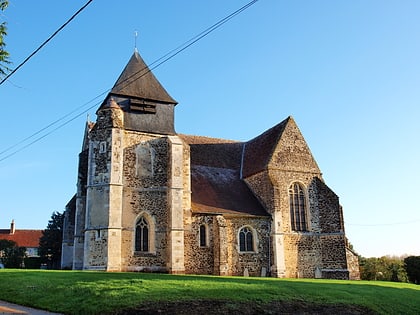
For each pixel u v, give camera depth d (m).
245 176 41.62
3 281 21.52
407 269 54.31
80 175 36.50
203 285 18.61
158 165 35.00
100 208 32.16
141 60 38.00
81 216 35.72
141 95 35.97
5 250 60.97
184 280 20.17
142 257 32.47
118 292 16.72
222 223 34.91
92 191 32.66
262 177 39.47
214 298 16.58
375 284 28.84
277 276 35.91
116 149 33.19
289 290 19.30
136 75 36.81
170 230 33.25
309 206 39.69
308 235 38.72
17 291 19.06
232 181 41.31
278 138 40.78
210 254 34.69
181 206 33.97
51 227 58.94
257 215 37.38
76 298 16.70
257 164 41.03
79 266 34.84
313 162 41.25
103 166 32.91
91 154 33.53
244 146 46.59
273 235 37.00
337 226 38.88
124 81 36.12
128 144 34.25
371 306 19.09
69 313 15.30
